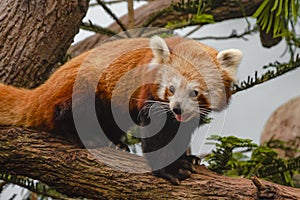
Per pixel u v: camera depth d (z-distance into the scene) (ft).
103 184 30.01
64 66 33.81
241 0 50.14
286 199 28.25
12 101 33.01
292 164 39.19
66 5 36.19
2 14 35.60
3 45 35.12
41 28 35.73
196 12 44.21
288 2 45.85
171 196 29.60
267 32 46.68
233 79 33.68
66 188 30.55
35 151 30.58
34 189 36.06
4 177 35.42
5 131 31.30
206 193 29.45
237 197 28.99
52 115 32.45
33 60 35.60
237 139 34.09
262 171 39.40
